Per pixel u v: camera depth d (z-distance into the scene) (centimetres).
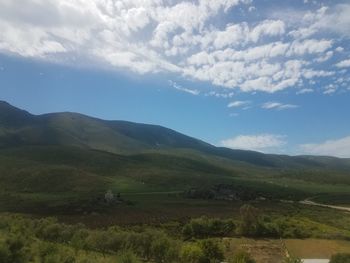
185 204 19550
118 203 18650
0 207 16962
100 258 7906
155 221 14662
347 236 12612
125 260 7488
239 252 9038
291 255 9906
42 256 7275
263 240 12069
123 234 9944
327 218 16612
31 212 16100
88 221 14425
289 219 15212
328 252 10469
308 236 12606
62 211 16350
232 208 18812
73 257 7325
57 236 10900
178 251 9038
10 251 6888
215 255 8944
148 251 9669
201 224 12988
